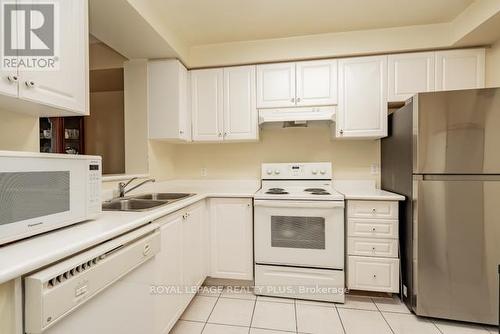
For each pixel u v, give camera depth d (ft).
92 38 7.34
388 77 7.13
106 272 2.77
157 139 7.59
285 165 8.38
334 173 8.39
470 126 5.29
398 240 6.31
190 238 5.90
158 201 5.68
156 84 7.50
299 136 8.60
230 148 9.01
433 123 5.48
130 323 3.32
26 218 2.65
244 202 7.01
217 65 7.94
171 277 4.87
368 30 7.14
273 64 7.69
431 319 5.68
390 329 5.34
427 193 5.57
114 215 3.99
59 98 3.30
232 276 7.08
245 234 7.00
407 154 6.10
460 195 5.39
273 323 5.57
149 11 5.65
